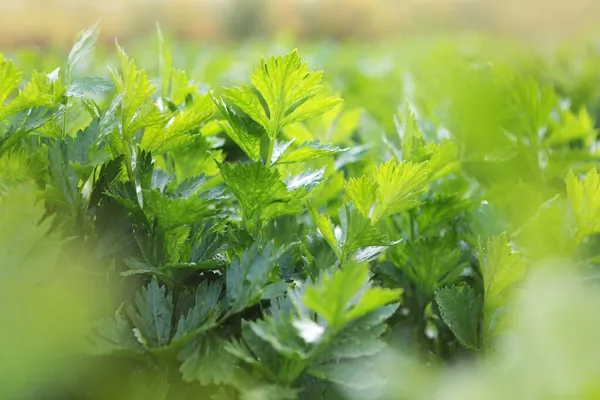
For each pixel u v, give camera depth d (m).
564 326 0.74
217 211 0.88
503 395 0.76
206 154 1.03
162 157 1.05
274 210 0.91
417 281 0.98
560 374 0.74
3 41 15.39
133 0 16.28
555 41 3.33
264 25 16.56
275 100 0.90
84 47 0.94
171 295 0.86
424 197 1.04
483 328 0.91
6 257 0.82
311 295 0.81
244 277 0.85
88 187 0.90
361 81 2.25
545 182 1.20
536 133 1.18
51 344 0.81
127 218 0.88
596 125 1.88
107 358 0.83
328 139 1.18
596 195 0.94
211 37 16.66
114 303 0.87
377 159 1.20
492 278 0.90
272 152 0.91
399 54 3.17
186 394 0.84
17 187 0.86
